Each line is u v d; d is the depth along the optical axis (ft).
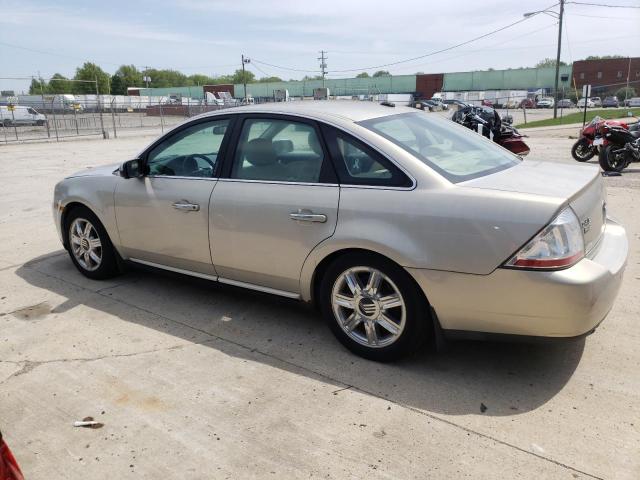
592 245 10.37
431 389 10.34
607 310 9.75
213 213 12.98
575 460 8.32
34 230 23.25
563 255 9.22
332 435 9.08
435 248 9.98
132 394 10.46
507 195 9.68
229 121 13.30
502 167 11.86
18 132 99.50
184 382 10.84
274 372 11.13
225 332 13.01
